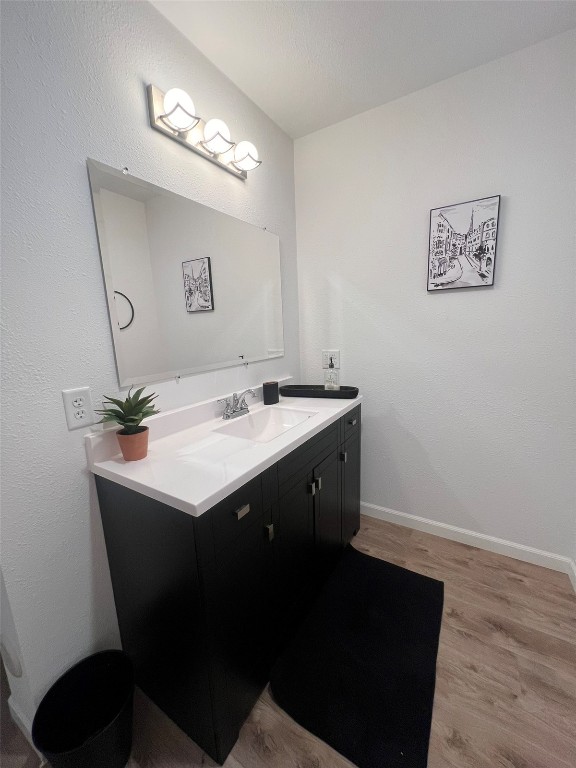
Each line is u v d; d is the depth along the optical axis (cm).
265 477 103
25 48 81
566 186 135
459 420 175
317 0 111
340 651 124
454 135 153
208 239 142
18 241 83
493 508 174
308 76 146
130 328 113
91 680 103
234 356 163
